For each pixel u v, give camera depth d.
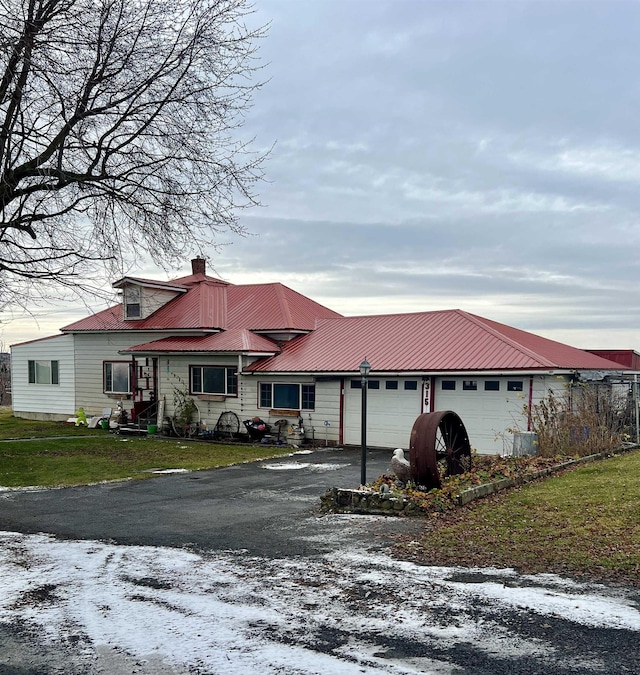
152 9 10.85
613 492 9.40
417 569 6.53
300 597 5.73
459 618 5.15
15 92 10.02
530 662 4.34
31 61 9.64
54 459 17.08
